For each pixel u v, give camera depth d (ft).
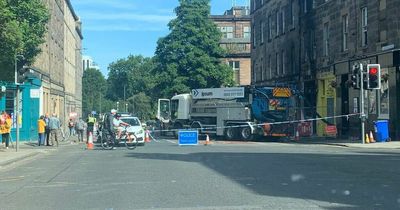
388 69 88.53
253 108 108.27
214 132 116.78
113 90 448.65
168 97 166.09
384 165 50.44
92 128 104.47
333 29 111.04
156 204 30.78
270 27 158.81
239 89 111.34
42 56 134.31
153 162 56.70
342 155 62.80
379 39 91.50
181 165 52.80
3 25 58.49
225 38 247.09
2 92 81.97
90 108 423.64
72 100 234.58
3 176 47.75
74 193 36.01
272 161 55.67
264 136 107.45
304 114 109.09
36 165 57.36
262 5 166.50
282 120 106.73
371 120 94.22
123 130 84.23
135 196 33.86
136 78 422.82
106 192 35.94
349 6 103.04
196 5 167.73
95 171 49.39
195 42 167.63
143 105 332.80
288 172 45.55
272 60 156.66
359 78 81.41
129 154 69.92
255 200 31.63
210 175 44.06
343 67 104.12
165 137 137.90
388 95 88.53
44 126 99.30
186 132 96.02
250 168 49.01
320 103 119.85
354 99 101.04
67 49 212.23
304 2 129.39
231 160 57.47
